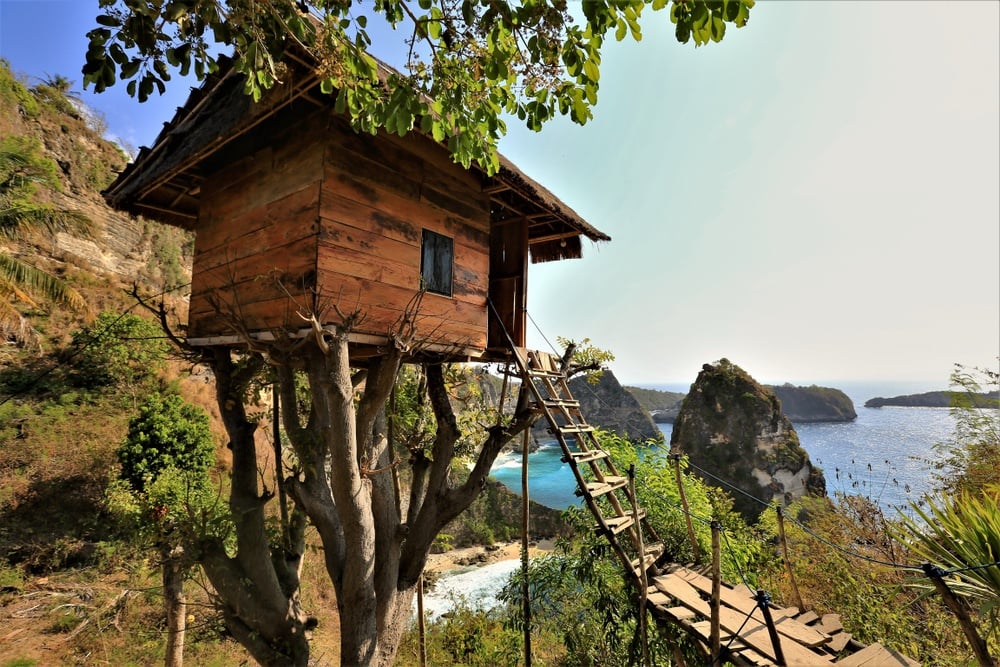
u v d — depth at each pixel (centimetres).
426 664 1041
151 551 928
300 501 576
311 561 1553
